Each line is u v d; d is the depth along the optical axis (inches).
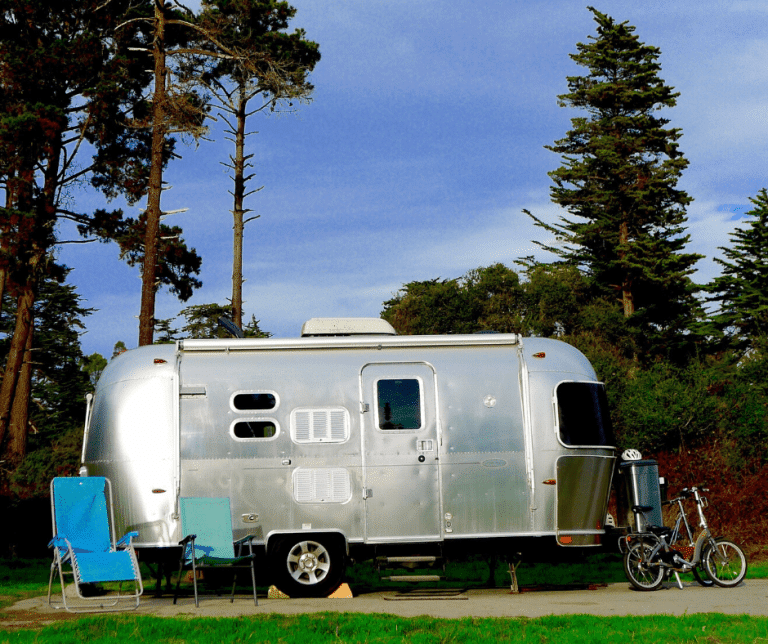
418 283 1691.7
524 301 1555.1
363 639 271.9
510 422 407.5
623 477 438.6
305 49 1123.3
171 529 387.9
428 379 409.1
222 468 394.3
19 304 954.7
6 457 942.4
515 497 402.3
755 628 283.0
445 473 401.4
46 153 935.7
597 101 1716.3
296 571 395.2
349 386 406.3
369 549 400.2
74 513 371.6
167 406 397.7
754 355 1014.4
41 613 338.0
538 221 1739.7
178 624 293.4
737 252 1673.2
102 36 958.4
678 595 385.7
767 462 692.7
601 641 265.7
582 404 414.9
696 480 620.1
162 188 757.9
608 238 1654.8
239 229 1101.1
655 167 1695.4
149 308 737.0
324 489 396.8
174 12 994.7
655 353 1550.2
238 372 403.9
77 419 1774.1
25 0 923.4
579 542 404.8
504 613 330.0
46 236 949.2
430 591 426.9
